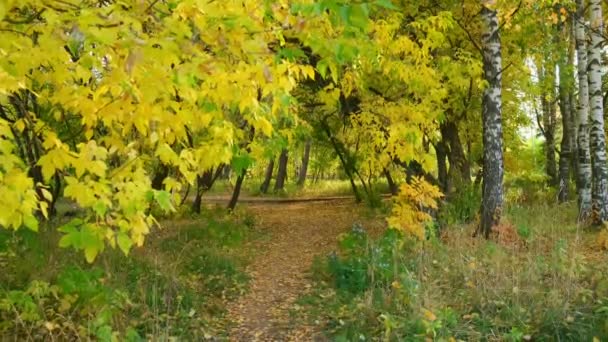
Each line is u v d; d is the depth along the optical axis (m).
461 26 9.55
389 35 7.36
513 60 11.10
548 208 11.35
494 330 4.76
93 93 2.93
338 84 8.39
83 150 2.66
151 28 2.65
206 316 5.93
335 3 2.16
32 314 4.20
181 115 3.13
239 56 2.86
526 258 6.48
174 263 7.04
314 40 2.86
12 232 6.07
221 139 3.53
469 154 14.82
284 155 27.48
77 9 2.42
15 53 2.59
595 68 9.88
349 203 19.64
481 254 6.86
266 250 10.26
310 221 14.76
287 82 3.38
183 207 14.95
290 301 6.62
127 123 3.02
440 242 7.64
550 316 4.75
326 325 5.64
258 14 3.04
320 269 7.84
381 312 5.34
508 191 16.12
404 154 7.79
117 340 4.29
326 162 24.64
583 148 11.19
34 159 6.34
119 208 2.83
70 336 4.43
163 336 4.62
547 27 11.88
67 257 5.97
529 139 23.33
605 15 12.66
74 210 9.55
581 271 6.02
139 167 3.01
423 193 7.66
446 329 4.66
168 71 2.71
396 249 7.03
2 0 2.34
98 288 4.66
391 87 9.24
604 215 9.41
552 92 14.66
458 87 9.82
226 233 11.05
